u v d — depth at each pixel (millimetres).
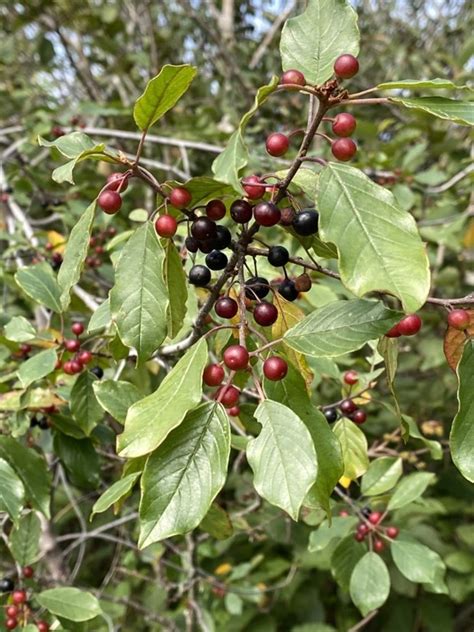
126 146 693
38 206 628
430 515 575
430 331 637
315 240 182
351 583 291
